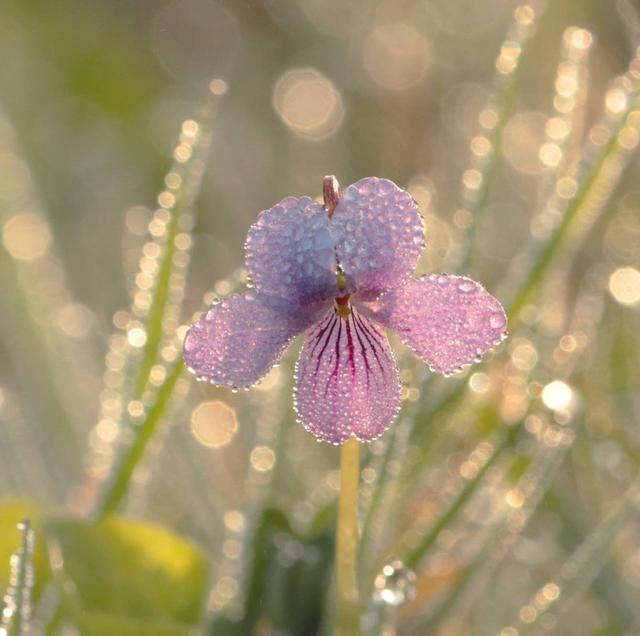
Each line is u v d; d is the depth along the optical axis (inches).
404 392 7.5
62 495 8.6
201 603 7.2
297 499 8.2
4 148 12.1
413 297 6.6
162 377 7.6
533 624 7.4
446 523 7.5
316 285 6.6
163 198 8.0
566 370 7.9
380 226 6.6
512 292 7.8
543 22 12.2
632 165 10.7
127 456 7.5
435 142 12.6
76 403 9.2
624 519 7.5
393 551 7.6
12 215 11.0
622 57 11.4
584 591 7.8
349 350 6.6
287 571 7.3
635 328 9.0
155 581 7.2
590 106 11.2
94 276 12.1
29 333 9.5
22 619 6.8
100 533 7.2
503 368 8.1
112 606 7.2
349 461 6.8
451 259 7.9
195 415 8.8
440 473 8.2
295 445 8.4
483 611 7.9
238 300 6.6
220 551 8.0
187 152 7.9
